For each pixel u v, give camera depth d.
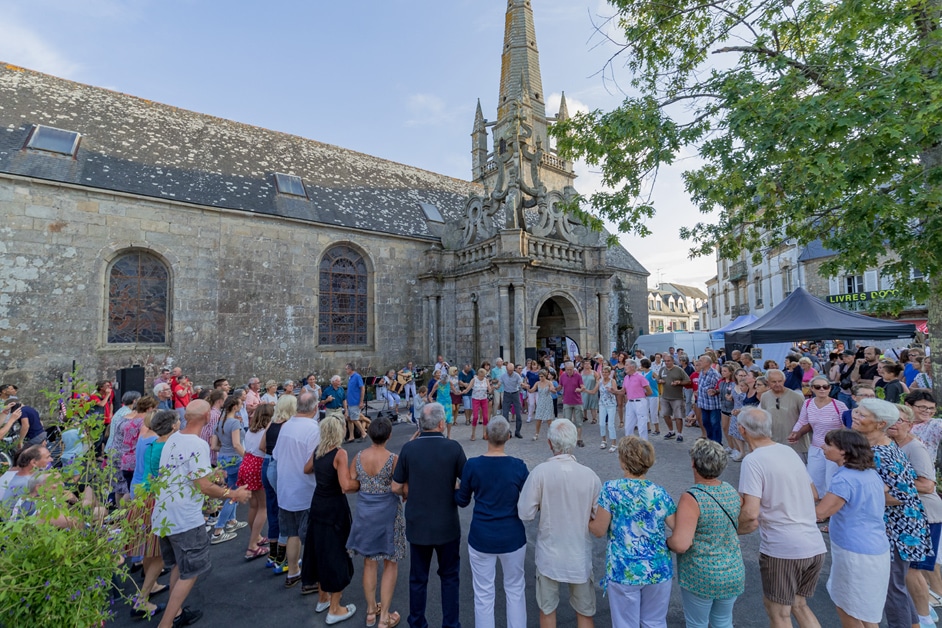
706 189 7.77
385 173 23.44
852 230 6.46
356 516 4.01
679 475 7.79
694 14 8.48
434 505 3.70
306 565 4.28
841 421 5.09
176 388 10.00
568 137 8.97
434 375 12.38
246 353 15.45
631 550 3.02
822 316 10.77
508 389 11.26
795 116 5.89
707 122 7.96
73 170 13.28
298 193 17.98
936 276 6.20
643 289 29.73
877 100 5.39
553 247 17.23
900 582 3.39
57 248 12.59
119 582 4.76
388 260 19.03
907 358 9.95
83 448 3.96
